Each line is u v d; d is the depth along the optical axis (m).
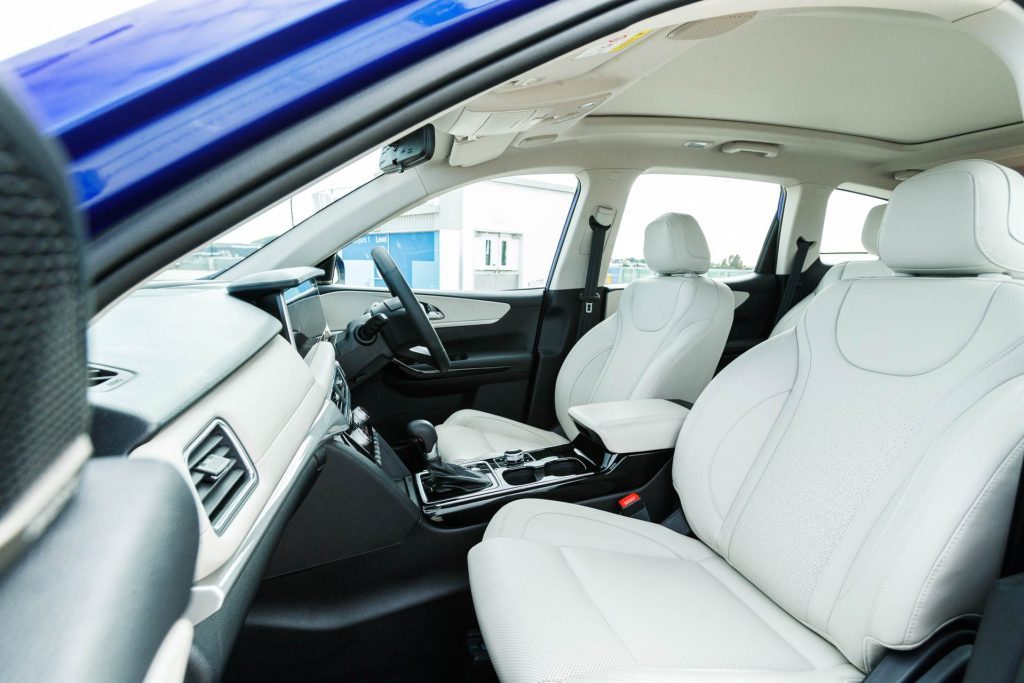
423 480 1.39
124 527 0.25
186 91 0.33
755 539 0.98
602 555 1.05
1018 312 0.75
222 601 0.47
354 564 1.11
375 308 1.75
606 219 2.46
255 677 1.06
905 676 0.66
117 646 0.22
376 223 1.93
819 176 2.97
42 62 0.33
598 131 2.27
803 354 1.06
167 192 0.33
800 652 0.83
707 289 1.78
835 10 1.15
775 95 2.25
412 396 2.20
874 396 0.88
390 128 0.39
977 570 0.66
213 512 0.50
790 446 0.99
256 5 0.36
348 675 1.18
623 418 1.40
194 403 0.55
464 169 2.04
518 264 2.46
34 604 0.21
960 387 0.77
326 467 1.02
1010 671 0.53
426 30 0.39
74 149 0.31
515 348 2.42
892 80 2.13
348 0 0.38
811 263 3.14
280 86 0.35
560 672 0.71
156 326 0.78
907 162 3.01
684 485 1.19
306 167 0.36
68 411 0.19
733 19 1.14
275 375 0.75
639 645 0.79
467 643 1.15
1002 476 0.65
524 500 1.23
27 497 0.18
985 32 0.70
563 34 0.45
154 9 0.36
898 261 0.96
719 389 1.18
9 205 0.13
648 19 0.50
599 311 2.57
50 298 0.16
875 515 0.79
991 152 2.84
